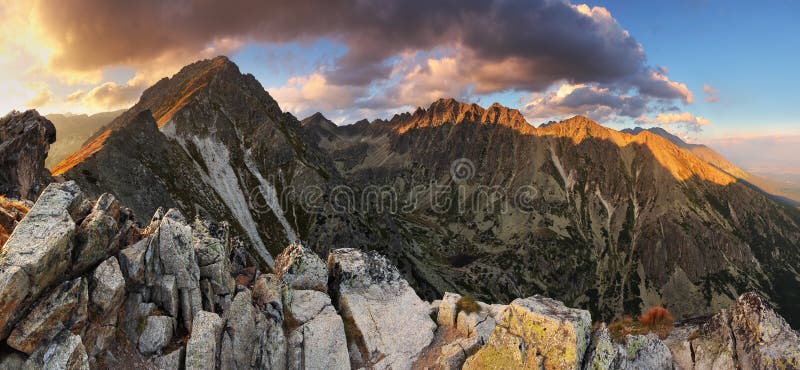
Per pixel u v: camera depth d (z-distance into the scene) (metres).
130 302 26.59
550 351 27.25
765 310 30.22
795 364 27.44
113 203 30.52
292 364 30.81
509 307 30.53
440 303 41.31
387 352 34.94
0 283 19.92
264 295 34.34
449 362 33.03
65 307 22.12
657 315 37.47
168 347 26.14
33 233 23.16
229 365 27.94
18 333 20.59
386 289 40.94
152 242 28.59
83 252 24.80
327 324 33.44
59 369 20.73
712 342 31.72
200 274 30.66
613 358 27.62
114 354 24.55
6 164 52.38
